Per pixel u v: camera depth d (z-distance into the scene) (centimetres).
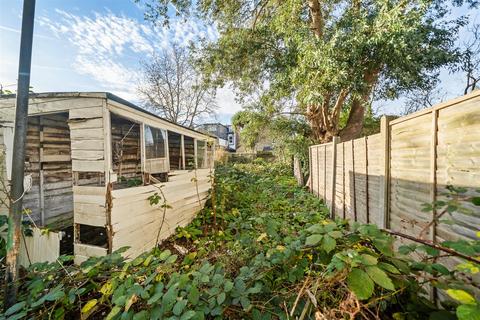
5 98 308
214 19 839
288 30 658
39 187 410
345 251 94
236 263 174
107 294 147
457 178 151
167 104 1722
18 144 176
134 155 522
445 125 163
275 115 1043
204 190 539
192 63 933
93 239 348
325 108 845
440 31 513
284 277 131
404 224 217
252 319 118
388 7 484
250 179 896
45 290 174
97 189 278
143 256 182
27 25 173
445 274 99
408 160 212
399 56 509
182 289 124
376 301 91
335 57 530
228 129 2938
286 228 232
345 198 423
